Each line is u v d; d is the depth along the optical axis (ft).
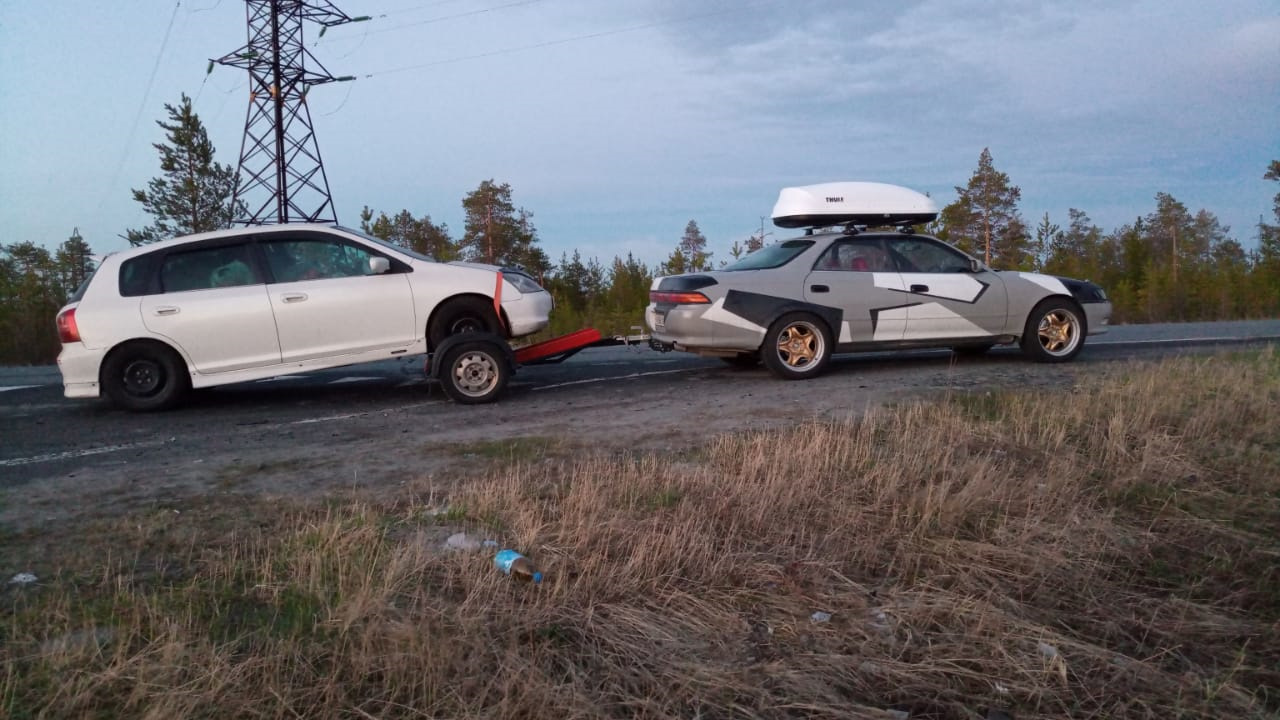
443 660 9.36
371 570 11.44
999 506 15.19
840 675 10.02
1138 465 17.76
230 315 24.41
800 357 28.37
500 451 18.72
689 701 9.29
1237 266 101.04
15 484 16.97
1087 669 10.52
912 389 25.35
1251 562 13.92
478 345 25.07
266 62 94.07
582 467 17.07
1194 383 24.90
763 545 13.30
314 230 25.59
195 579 11.49
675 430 20.62
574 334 28.50
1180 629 11.73
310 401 26.81
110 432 22.35
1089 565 13.34
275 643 9.75
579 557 12.39
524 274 28.35
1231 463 18.28
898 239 29.55
